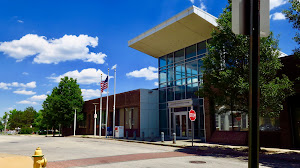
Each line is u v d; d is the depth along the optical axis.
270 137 15.02
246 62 13.83
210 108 15.45
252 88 2.55
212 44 14.76
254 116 2.51
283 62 14.66
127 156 12.10
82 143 21.16
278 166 9.47
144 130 27.14
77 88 43.91
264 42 13.02
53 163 9.97
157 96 28.83
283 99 12.73
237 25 2.71
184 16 20.91
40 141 24.70
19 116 76.06
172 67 27.12
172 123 25.47
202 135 21.94
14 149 16.50
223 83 13.69
